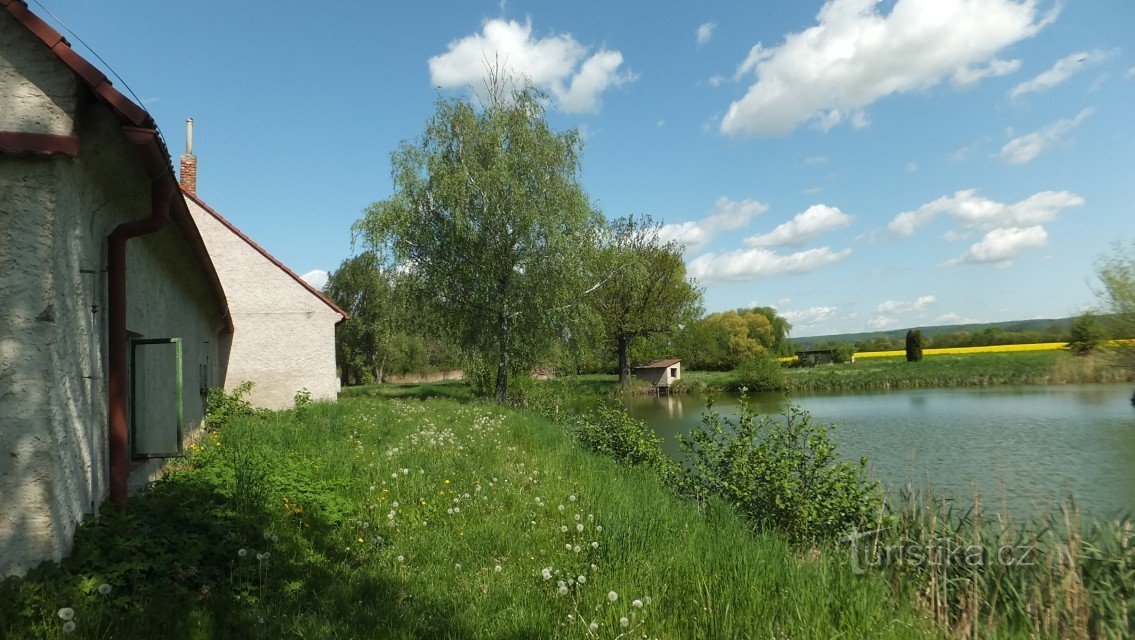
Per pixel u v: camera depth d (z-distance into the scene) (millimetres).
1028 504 11836
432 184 25797
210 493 5977
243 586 4266
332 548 5285
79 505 4656
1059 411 26109
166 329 8758
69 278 4605
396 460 8438
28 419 4176
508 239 25844
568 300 27328
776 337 87500
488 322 26875
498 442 11320
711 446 8852
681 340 56438
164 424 7227
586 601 4301
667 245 49812
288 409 18188
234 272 20531
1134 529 6141
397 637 3756
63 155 4332
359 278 53344
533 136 25672
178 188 5762
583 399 35562
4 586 3764
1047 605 5621
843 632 4074
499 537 5801
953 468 15555
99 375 5238
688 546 5328
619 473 9773
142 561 4262
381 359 53438
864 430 22719
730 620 4055
